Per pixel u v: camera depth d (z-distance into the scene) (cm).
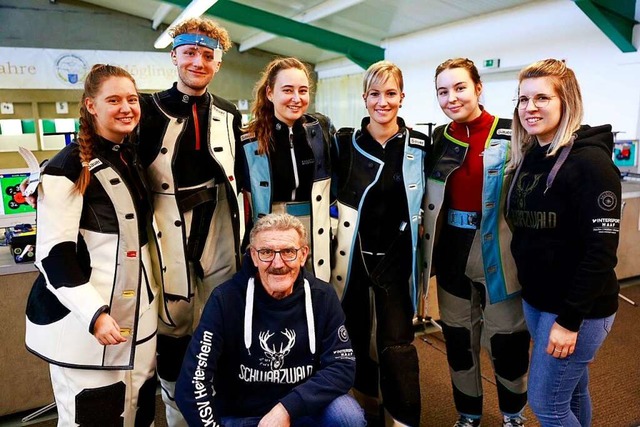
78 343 141
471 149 179
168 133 163
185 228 169
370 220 183
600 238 133
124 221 146
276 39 899
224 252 182
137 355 155
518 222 159
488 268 181
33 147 795
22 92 787
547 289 148
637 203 402
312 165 181
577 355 143
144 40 945
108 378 146
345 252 186
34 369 230
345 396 159
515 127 159
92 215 142
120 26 922
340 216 186
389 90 173
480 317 194
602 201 133
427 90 707
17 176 267
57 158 138
